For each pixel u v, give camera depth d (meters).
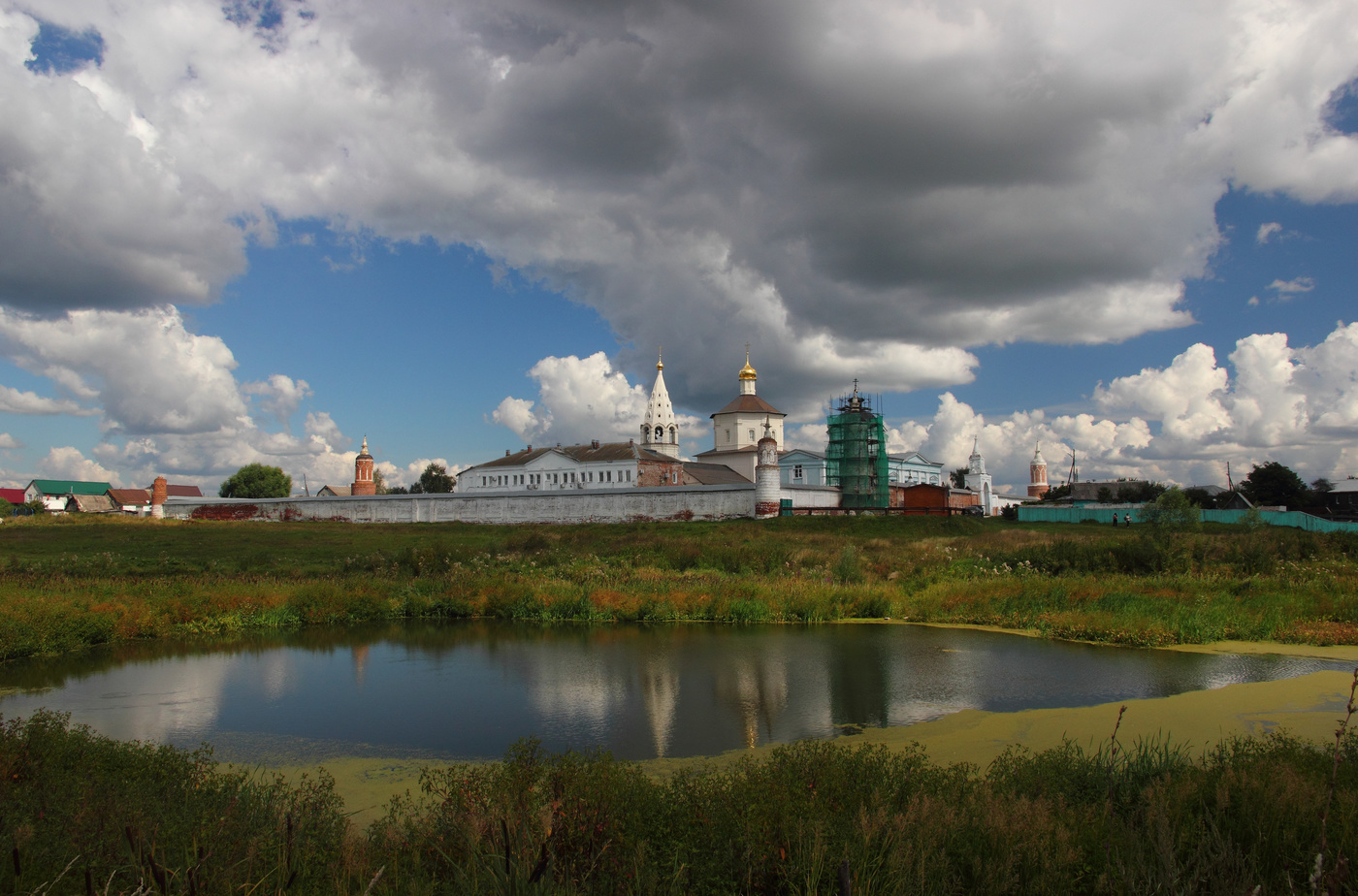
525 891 6.20
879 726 14.23
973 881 6.74
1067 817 7.64
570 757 8.90
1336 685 16.16
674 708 15.70
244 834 7.57
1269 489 84.06
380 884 6.73
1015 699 16.06
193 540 50.59
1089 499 102.69
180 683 18.34
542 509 63.88
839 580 32.22
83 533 52.53
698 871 6.88
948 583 30.39
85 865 6.52
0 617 21.61
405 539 51.97
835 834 7.16
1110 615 23.30
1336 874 5.54
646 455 77.50
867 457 72.62
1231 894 6.27
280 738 14.09
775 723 14.53
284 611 26.58
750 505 57.62
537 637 23.92
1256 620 22.64
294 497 73.19
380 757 12.95
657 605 26.98
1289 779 7.91
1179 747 11.32
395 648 22.47
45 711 11.19
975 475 112.62
